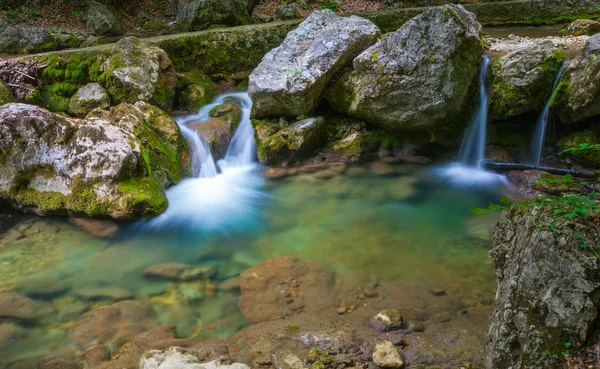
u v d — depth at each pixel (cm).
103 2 1104
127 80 716
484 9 1176
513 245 253
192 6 1029
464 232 498
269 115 719
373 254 456
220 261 450
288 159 692
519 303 230
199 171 656
